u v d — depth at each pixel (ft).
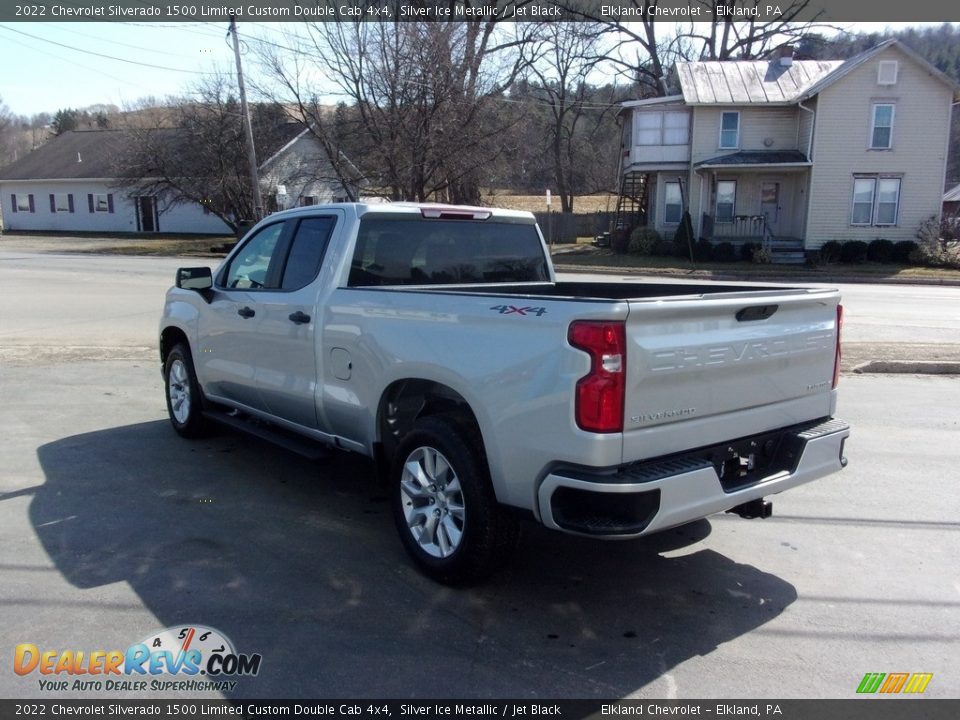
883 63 97.04
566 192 200.34
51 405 25.20
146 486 17.63
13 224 176.96
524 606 12.42
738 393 12.21
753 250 101.30
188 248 127.85
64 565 13.52
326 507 16.55
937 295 67.92
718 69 111.65
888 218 100.83
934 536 15.47
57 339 37.88
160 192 135.64
